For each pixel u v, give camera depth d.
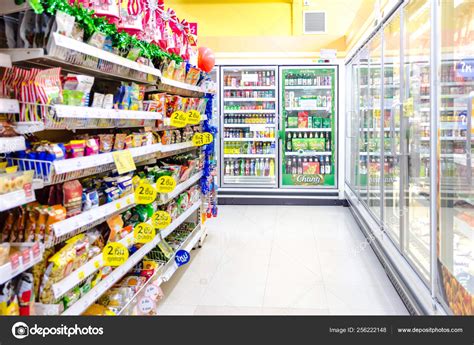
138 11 2.49
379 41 4.03
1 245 1.34
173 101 3.26
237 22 7.26
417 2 2.82
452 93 2.32
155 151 2.82
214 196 4.73
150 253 3.20
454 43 2.29
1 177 1.35
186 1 7.29
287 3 7.19
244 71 6.93
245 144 7.00
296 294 3.15
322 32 7.06
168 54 3.15
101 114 2.00
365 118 4.89
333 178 6.82
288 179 6.90
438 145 2.31
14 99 1.56
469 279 2.06
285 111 6.88
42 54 1.63
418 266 2.78
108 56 2.06
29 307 1.59
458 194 2.26
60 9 1.69
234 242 4.61
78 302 1.87
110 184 2.32
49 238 1.64
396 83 3.42
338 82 6.61
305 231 5.07
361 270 3.66
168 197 3.10
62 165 1.70
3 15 1.67
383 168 3.88
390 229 3.69
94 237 2.10
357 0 6.99
